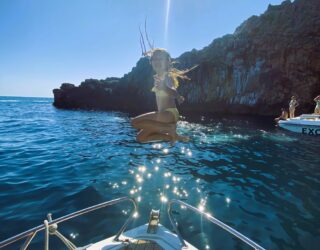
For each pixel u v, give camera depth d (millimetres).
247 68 45312
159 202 7543
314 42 39969
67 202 7402
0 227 5969
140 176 9984
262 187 9016
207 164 12109
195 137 20000
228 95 47938
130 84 60656
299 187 9078
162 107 2709
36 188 8414
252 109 45750
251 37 44688
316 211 7148
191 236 5766
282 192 8570
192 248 3879
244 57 45406
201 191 8523
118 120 34250
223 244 5492
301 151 15180
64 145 16297
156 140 2756
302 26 41031
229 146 16594
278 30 42406
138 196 7949
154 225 4395
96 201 7520
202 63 49500
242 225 6316
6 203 7246
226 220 6555
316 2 41312
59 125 27578
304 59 40719
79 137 19766
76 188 8477
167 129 2680
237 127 26078
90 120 33906
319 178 10125
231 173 10719
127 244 3955
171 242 4012
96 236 5688
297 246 5496
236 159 13164
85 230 5906
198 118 35625
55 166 11203
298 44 40719
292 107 24922
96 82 67750
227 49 47125
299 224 6418
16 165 11258
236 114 44531
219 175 10391
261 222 6488
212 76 49219
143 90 58656
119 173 10328
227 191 8578
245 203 7617
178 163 12195
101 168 11008
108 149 15289
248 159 13172
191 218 6586
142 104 59625
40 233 5762
